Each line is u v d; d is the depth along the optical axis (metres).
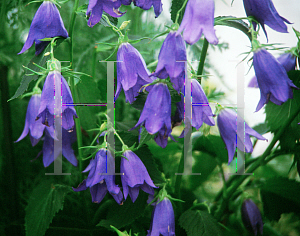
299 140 0.40
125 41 0.35
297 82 0.40
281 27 0.35
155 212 0.36
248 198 0.41
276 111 0.41
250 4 0.35
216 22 0.35
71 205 0.44
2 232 0.44
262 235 0.42
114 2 0.35
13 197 0.44
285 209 0.42
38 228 0.39
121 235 0.36
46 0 0.35
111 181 0.36
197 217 0.38
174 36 0.34
